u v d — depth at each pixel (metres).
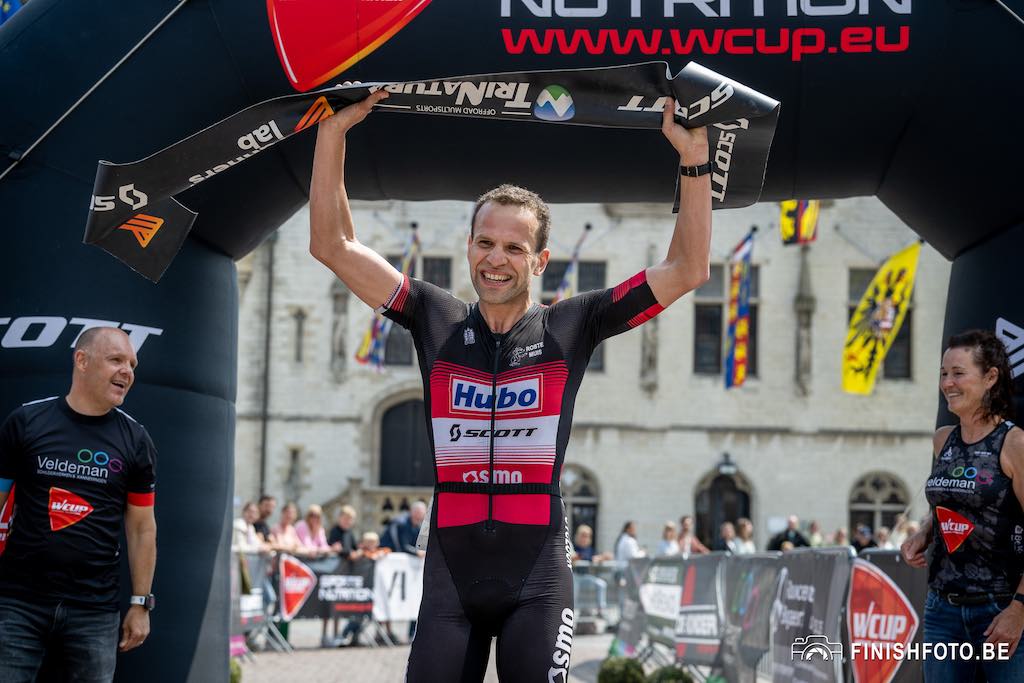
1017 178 5.50
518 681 3.27
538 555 3.41
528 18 5.58
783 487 28.89
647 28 5.58
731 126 3.91
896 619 5.96
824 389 29.11
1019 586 4.30
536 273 3.69
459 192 6.19
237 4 5.63
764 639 8.23
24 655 4.59
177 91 5.61
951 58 5.55
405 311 3.73
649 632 12.09
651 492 28.83
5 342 5.52
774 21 5.58
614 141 5.89
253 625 14.59
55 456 4.69
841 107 5.66
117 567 4.86
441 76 5.61
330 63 5.60
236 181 5.86
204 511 5.86
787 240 18.89
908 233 29.27
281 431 28.77
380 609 16.14
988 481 4.44
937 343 29.12
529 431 3.51
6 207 5.59
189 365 5.85
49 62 5.62
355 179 6.14
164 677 5.57
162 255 4.64
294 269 29.12
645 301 3.60
